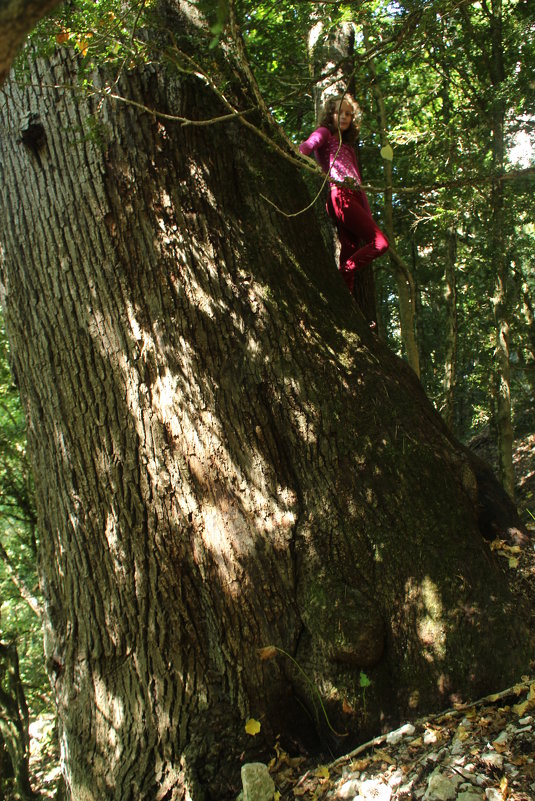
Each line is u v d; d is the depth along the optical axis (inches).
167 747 136.4
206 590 141.6
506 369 345.7
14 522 515.2
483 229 272.1
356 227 188.2
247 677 138.3
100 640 145.1
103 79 149.5
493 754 109.3
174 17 157.9
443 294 494.6
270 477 144.3
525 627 130.1
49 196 152.9
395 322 613.3
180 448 144.1
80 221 150.1
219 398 145.6
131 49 134.6
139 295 147.3
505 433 346.0
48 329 152.8
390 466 145.2
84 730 143.4
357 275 212.1
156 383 145.6
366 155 326.0
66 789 150.3
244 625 140.1
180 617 141.0
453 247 381.1
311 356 151.3
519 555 146.3
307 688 137.3
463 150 243.9
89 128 148.8
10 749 424.8
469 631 130.0
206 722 136.6
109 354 147.4
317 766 131.0
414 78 350.0
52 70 152.5
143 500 144.0
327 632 135.1
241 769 130.8
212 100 158.7
